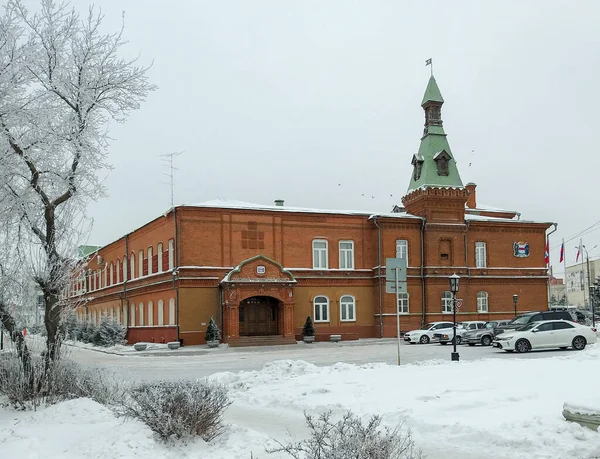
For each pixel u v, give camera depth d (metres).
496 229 55.28
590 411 10.73
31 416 12.73
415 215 54.25
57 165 15.02
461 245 53.44
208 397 11.30
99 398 14.51
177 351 40.94
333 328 49.97
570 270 120.69
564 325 33.06
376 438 7.45
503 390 14.79
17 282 14.66
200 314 45.62
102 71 15.55
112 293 62.00
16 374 14.18
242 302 47.22
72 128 15.20
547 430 10.70
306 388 17.11
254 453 10.09
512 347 32.56
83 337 56.56
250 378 20.78
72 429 11.42
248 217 47.97
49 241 15.18
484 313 53.75
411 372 19.92
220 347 43.72
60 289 15.12
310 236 50.16
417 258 52.38
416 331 45.75
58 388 14.45
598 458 9.37
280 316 46.62
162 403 10.95
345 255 51.44
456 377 17.91
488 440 10.59
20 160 14.61
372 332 51.34
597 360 21.53
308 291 49.56
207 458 9.88
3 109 13.84
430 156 55.19
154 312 50.16
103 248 67.06
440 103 56.62
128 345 53.25
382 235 51.66
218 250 46.69
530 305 55.44
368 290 51.62
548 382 15.95
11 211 14.70
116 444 10.30
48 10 15.02
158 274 49.03
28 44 14.62
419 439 11.08
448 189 53.00
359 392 15.85
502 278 54.66
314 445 7.91
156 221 50.47
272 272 46.31
